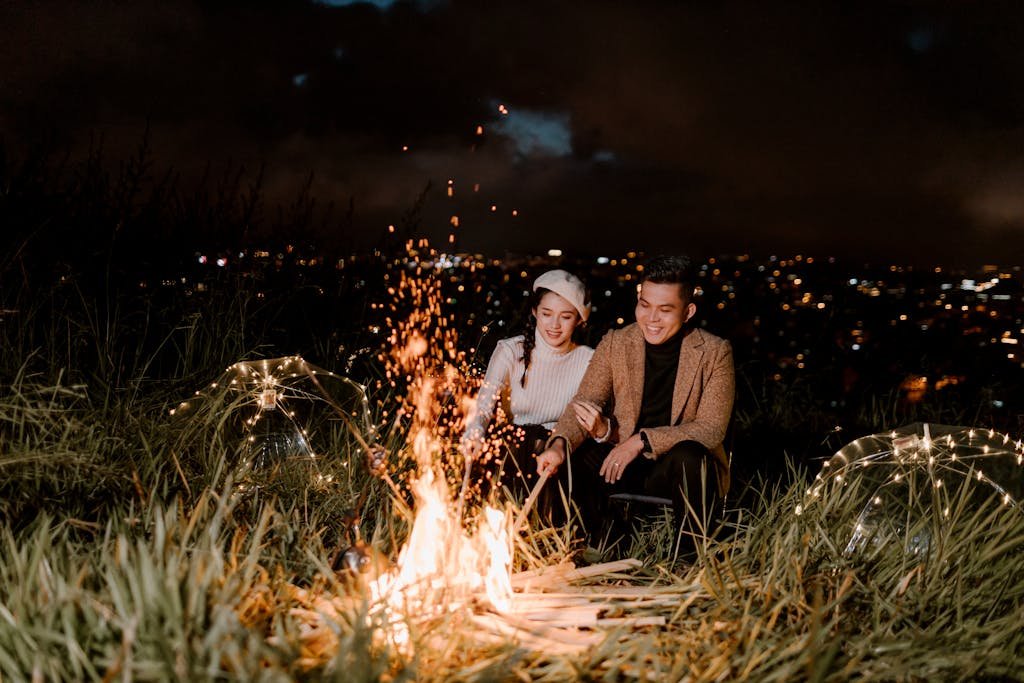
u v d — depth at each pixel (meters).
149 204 5.03
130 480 3.02
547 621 2.47
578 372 3.95
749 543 2.91
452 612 2.35
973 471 3.15
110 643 1.98
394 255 5.55
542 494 3.46
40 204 4.65
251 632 2.01
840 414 6.23
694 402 3.71
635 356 3.76
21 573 2.17
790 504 3.15
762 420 5.93
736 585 2.62
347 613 2.17
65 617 1.99
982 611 2.64
